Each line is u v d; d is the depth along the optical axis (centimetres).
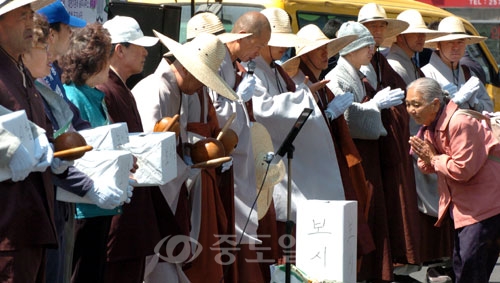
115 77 1298
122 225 1258
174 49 1355
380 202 1731
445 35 2083
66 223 1167
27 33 1029
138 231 1262
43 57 1109
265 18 1525
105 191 1072
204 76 1334
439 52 2111
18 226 980
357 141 1734
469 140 1526
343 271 1389
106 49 1241
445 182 1588
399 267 1877
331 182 1625
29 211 991
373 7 1903
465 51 2283
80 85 1236
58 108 1131
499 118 1605
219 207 1421
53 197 1045
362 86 1791
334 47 1745
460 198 1564
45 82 1162
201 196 1392
